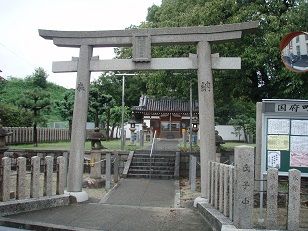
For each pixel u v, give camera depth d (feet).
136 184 52.65
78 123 38.63
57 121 159.22
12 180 45.98
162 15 67.21
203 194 35.94
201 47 37.58
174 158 66.39
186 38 37.78
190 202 39.68
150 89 70.59
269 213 22.66
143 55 38.01
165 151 69.36
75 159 38.40
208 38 37.47
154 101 149.69
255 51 50.52
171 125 147.02
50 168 34.63
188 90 70.03
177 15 64.03
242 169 22.40
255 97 59.93
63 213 30.96
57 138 119.75
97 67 39.06
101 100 109.91
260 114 32.71
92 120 139.85
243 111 135.33
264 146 29.17
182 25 56.44
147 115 146.92
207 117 36.96
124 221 28.48
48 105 89.86
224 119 149.07
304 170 28.81
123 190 47.39
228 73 54.80
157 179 59.21
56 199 34.50
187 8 63.21
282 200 32.55
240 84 56.70
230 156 57.77
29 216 29.22
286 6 54.60
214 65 37.58
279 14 53.47
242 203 22.29
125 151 67.67
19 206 30.35
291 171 22.72
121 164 67.10
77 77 38.93
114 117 135.03
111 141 126.72
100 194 44.78
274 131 29.17
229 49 53.16
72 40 39.11
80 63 38.91
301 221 26.18
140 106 146.61
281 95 53.26
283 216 28.78
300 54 27.84
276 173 22.79
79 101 38.78
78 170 38.40
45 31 38.86
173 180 58.13
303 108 28.86
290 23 48.96
